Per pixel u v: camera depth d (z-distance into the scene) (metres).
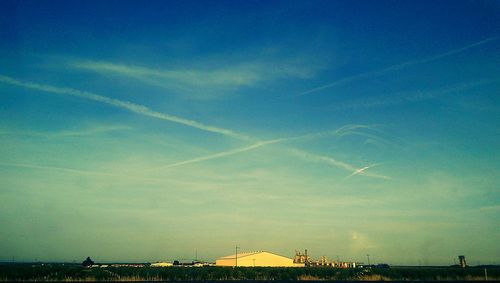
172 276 110.25
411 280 100.88
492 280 93.81
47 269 107.69
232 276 112.38
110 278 106.56
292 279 110.81
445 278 100.88
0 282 91.62
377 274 111.56
